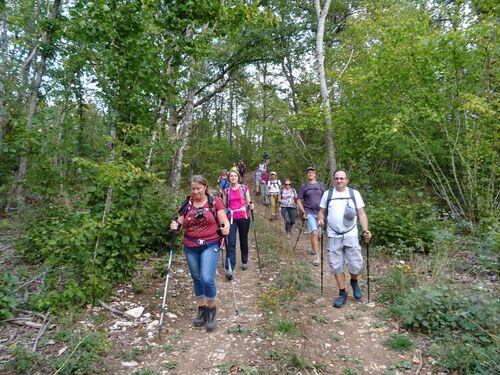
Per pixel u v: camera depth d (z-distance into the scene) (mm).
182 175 21609
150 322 4164
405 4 8961
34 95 7934
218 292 5363
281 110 12242
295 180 13898
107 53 4762
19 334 3633
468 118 8086
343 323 4258
